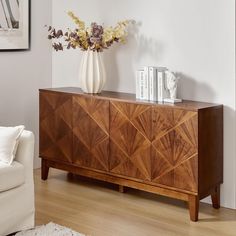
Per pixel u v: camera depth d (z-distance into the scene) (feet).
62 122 15.38
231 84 13.50
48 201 14.07
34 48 16.80
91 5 16.06
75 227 12.36
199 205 14.02
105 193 14.82
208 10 13.66
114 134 14.25
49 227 12.21
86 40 14.97
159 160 13.46
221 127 13.66
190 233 12.16
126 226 12.49
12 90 16.37
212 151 13.34
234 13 13.25
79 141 15.05
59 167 15.65
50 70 17.40
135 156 13.91
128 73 15.43
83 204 13.92
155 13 14.61
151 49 14.83
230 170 13.75
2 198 11.45
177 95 14.47
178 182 13.16
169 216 13.17
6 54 16.06
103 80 15.24
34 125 17.17
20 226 11.94
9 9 15.90
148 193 14.87
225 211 13.61
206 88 13.93
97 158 14.70
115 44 15.60
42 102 15.81
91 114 14.67
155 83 13.92
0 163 11.60
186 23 14.08
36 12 16.71
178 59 14.35
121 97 14.43
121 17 15.39
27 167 12.00
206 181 13.16
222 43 13.53
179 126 13.00
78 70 16.69
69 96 15.12
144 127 13.62
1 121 16.17
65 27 16.85
